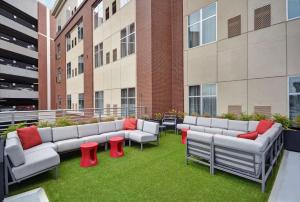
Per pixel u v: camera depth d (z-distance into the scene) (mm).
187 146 4395
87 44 14633
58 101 22203
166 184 3387
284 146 5547
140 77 9672
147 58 9195
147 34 9180
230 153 3574
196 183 3416
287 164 4324
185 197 2941
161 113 9273
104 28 12688
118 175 3795
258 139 3381
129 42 10484
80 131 5793
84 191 3164
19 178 3223
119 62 11305
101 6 13031
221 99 7699
